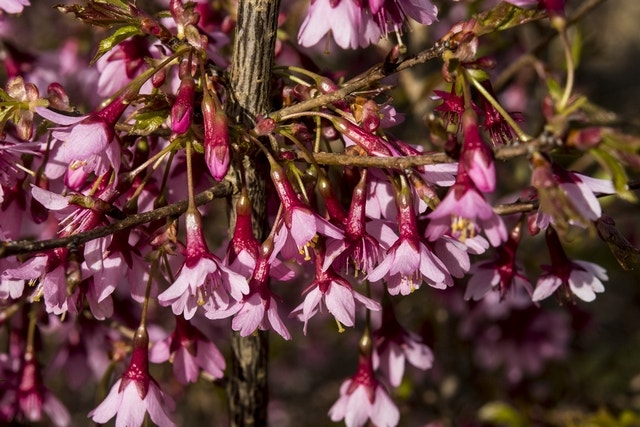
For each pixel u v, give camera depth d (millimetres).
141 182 463
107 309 462
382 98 627
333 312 445
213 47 521
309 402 1020
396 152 454
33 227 545
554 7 438
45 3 806
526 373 767
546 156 424
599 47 836
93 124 442
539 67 636
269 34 469
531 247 781
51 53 632
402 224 446
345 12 454
